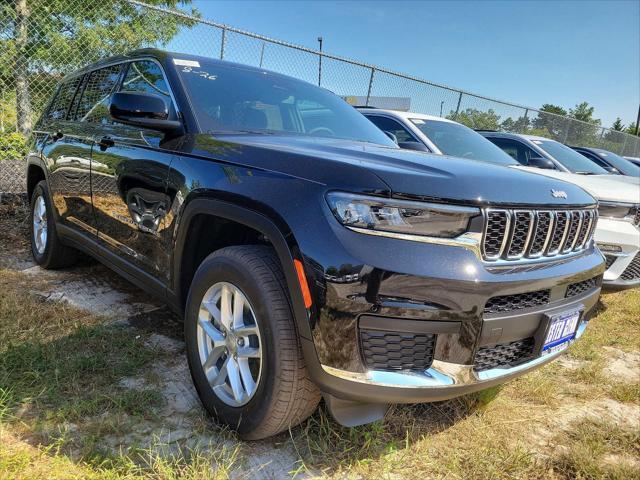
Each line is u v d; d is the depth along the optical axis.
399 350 1.73
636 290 5.07
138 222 2.69
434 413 2.42
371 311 1.65
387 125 5.55
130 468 1.76
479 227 1.78
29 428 1.95
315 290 1.68
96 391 2.26
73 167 3.41
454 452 2.12
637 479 2.07
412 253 1.68
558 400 2.72
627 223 3.94
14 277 3.77
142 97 2.41
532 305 1.96
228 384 2.11
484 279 1.73
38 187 4.04
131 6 6.87
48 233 3.88
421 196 1.71
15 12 6.21
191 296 2.22
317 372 1.72
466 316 1.72
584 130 16.09
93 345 2.68
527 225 1.95
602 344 3.64
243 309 2.02
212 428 2.10
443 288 1.68
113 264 3.04
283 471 1.89
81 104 3.75
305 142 2.39
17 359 2.39
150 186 2.55
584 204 2.28
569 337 2.21
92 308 3.25
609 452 2.29
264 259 1.94
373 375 1.69
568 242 2.21
